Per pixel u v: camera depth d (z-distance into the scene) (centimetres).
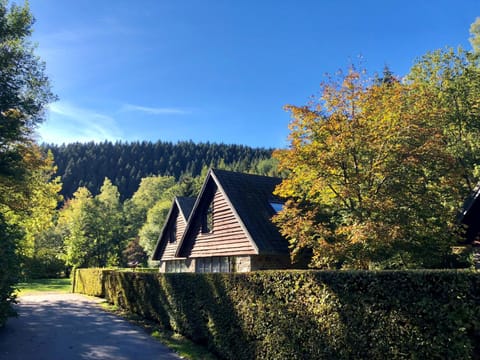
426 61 1731
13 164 1811
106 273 2222
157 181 7788
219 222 1800
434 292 483
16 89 1816
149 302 1443
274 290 761
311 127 1152
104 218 4334
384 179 1072
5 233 1148
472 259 1137
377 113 1088
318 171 1143
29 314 1605
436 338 471
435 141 1049
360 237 948
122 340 1120
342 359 591
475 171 1493
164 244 2812
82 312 1694
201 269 1956
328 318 626
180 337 1148
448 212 1080
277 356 732
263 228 1582
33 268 4197
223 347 916
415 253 1063
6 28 1797
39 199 2708
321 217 1265
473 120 1584
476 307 446
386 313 534
